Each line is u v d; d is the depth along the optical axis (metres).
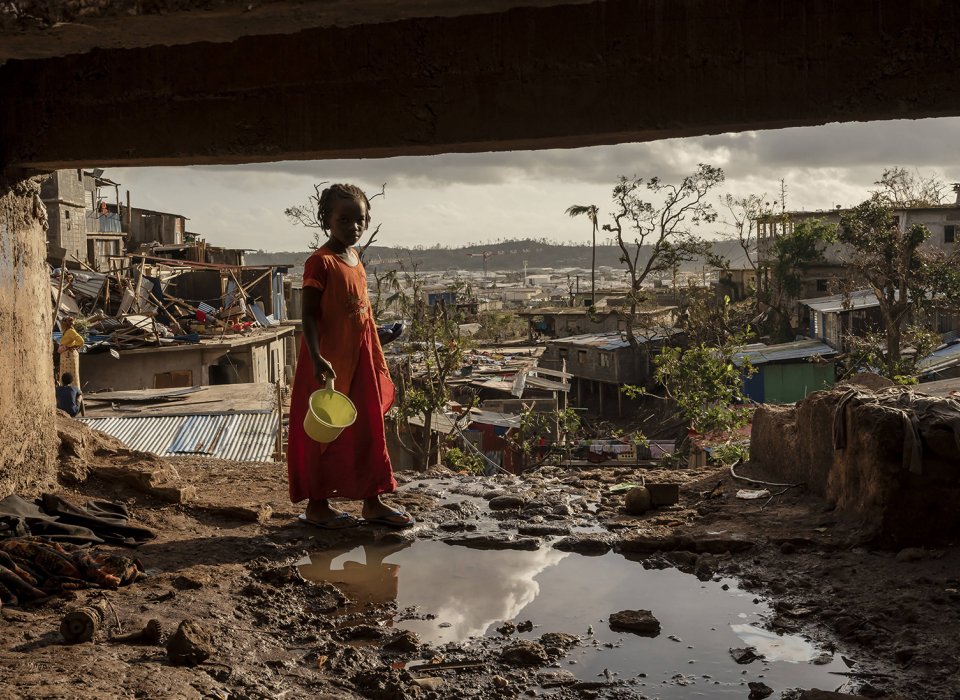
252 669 3.41
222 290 38.47
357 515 5.73
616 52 4.56
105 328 28.20
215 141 5.09
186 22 3.11
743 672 3.42
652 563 4.77
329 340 5.19
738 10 4.41
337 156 5.07
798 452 6.11
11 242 5.39
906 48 4.25
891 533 4.65
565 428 29.75
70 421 6.51
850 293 40.06
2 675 3.06
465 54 4.73
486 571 4.73
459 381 35.66
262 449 13.16
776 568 4.54
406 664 3.56
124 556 4.57
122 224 48.47
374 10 3.09
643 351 44.31
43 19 3.10
